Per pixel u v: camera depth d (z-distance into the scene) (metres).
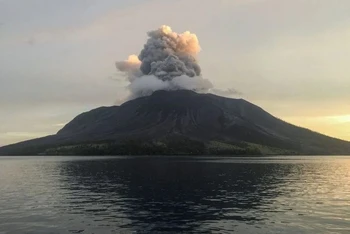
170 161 189.25
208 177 91.19
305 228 35.25
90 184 76.00
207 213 42.91
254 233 33.44
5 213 43.22
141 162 176.25
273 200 53.12
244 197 56.19
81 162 185.88
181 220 38.97
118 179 86.62
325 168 142.25
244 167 137.62
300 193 61.03
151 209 45.62
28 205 49.25
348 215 41.44
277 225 36.56
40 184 77.62
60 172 115.31
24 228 35.62
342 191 63.94
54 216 41.31
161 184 74.56
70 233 33.69
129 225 36.72
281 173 109.62
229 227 35.72
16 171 124.19
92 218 40.12
